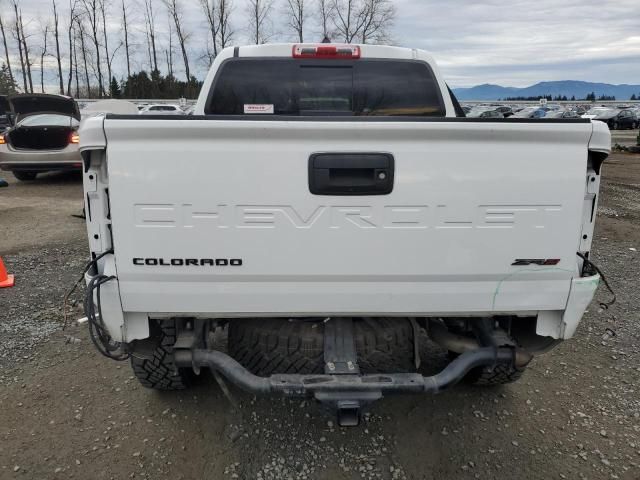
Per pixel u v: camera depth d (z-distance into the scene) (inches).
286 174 90.0
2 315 187.5
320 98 149.3
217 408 132.2
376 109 150.6
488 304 97.6
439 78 149.6
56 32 1860.2
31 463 112.2
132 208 90.2
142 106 1344.7
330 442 120.2
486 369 120.3
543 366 155.6
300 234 92.3
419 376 95.1
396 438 121.9
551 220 94.0
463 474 110.6
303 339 100.6
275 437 121.7
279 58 147.5
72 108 477.1
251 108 149.6
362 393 92.4
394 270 94.3
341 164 89.9
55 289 214.5
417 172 91.0
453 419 128.9
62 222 338.0
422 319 114.9
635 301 207.6
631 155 848.9
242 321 106.2
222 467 111.9
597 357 161.5
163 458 114.4
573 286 97.0
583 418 129.9
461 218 92.8
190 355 101.1
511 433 123.7
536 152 91.7
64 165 452.4
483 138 90.4
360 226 92.4
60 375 147.3
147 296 94.7
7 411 130.0
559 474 110.5
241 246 92.4
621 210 401.1
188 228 91.3
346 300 96.5
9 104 458.6
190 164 89.1
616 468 112.3
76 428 124.0
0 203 395.9
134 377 146.3
